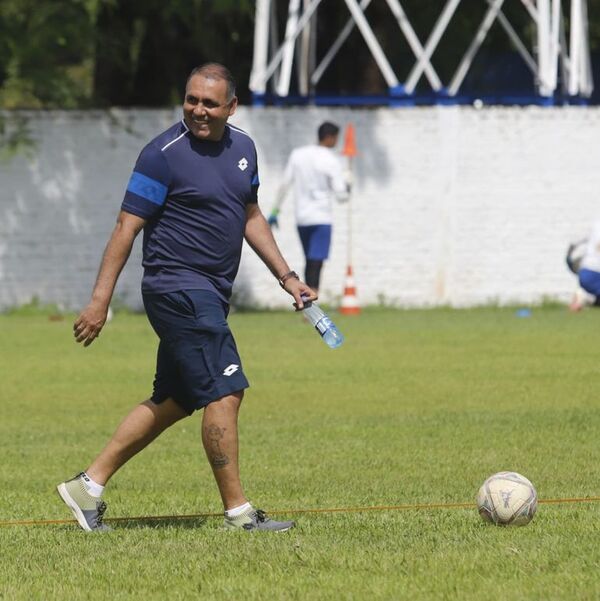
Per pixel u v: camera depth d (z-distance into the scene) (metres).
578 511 24.58
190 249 23.14
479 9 103.62
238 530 23.14
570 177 82.19
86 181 78.44
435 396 42.66
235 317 72.88
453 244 81.31
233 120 79.12
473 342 57.88
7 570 20.41
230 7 85.50
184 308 22.94
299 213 68.44
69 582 19.53
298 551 21.12
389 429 36.38
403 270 81.12
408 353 54.09
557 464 30.75
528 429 36.03
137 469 31.22
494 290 81.94
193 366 22.97
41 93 88.44
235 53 104.25
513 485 23.11
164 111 78.56
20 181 78.19
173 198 23.17
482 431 35.81
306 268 69.06
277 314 75.38
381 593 18.41
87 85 118.75
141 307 78.81
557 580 19.00
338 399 42.25
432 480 29.08
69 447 34.41
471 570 19.61
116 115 78.31
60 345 58.81
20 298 78.62
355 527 23.17
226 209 23.27
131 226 23.11
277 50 94.38
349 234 76.56
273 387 44.97
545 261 82.19
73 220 78.56
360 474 29.91
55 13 85.25
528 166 81.75
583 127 82.19
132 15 92.69
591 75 104.69
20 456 33.03
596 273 72.19
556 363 50.38
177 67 100.44
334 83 107.38
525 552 20.75
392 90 85.38
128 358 53.81
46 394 44.19
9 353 55.84
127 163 78.56
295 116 79.75
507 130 81.50
